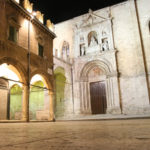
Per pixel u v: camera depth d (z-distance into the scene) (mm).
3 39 16812
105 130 3660
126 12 32781
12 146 1656
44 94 31594
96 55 33125
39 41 22672
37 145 1693
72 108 33281
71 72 34875
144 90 28266
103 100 32344
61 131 3740
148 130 3393
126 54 31094
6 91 24391
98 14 35156
